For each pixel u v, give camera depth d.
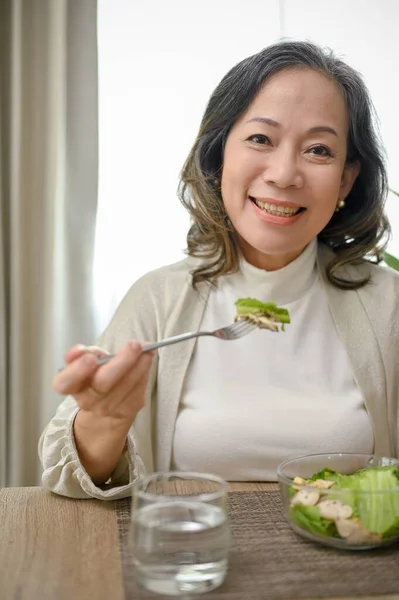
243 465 1.29
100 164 2.67
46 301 2.51
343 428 1.30
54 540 0.85
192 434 1.31
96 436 1.02
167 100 2.70
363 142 1.39
